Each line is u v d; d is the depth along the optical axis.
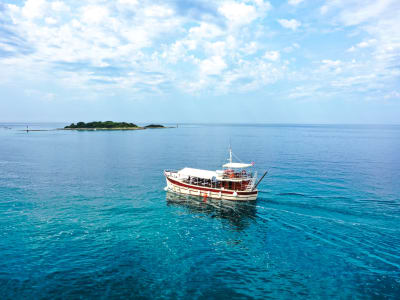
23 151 109.38
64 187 54.03
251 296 22.34
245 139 186.50
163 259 27.78
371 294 22.56
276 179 61.28
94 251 28.81
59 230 33.66
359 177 63.00
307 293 22.75
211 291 22.92
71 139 172.62
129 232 33.97
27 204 43.06
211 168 76.94
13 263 25.97
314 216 39.31
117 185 56.66
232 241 32.16
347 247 30.27
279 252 29.50
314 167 76.12
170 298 21.92
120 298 21.73
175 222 37.81
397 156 97.75
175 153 107.62
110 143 147.50
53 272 24.80
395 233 33.31
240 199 47.28
